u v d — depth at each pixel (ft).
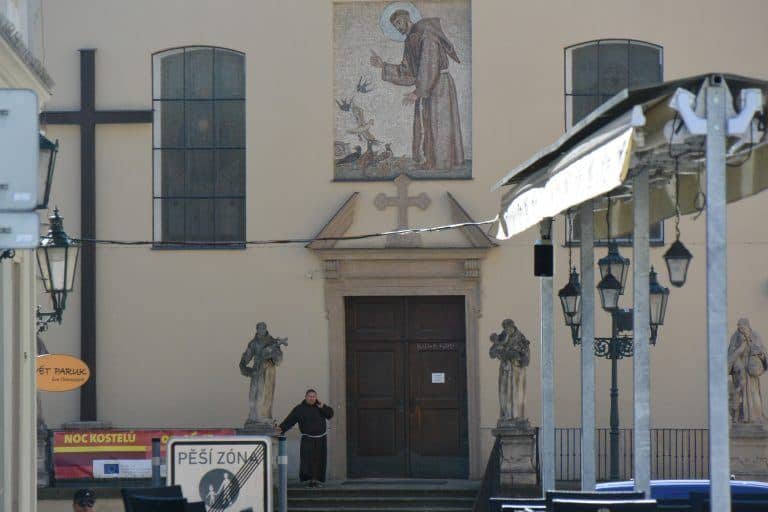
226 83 122.01
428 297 121.49
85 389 118.83
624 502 43.50
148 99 121.08
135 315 120.37
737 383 107.04
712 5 119.34
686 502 64.64
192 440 55.67
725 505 38.40
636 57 120.06
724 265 38.47
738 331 107.96
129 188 120.78
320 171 120.88
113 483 108.37
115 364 119.75
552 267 62.34
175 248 120.57
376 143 120.98
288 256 120.37
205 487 55.57
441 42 120.98
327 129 120.88
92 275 119.85
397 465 120.88
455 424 120.98
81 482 108.47
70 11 120.98
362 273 119.96
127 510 48.75
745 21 119.24
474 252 118.62
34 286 79.87
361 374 121.60
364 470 120.78
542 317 62.54
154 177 121.39
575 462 116.67
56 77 120.78
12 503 73.77
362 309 122.01
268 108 121.08
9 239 41.75
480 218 119.65
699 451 116.88
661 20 119.44
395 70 121.19
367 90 121.19
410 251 119.14
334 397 119.44
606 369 117.70
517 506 55.77
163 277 120.47
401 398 121.29
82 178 120.26
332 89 121.08
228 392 119.65
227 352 119.96
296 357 119.85
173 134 121.90
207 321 120.16
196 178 121.70
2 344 69.82
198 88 121.80
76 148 120.47
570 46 119.96
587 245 58.23
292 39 121.29
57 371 100.89
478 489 110.73
